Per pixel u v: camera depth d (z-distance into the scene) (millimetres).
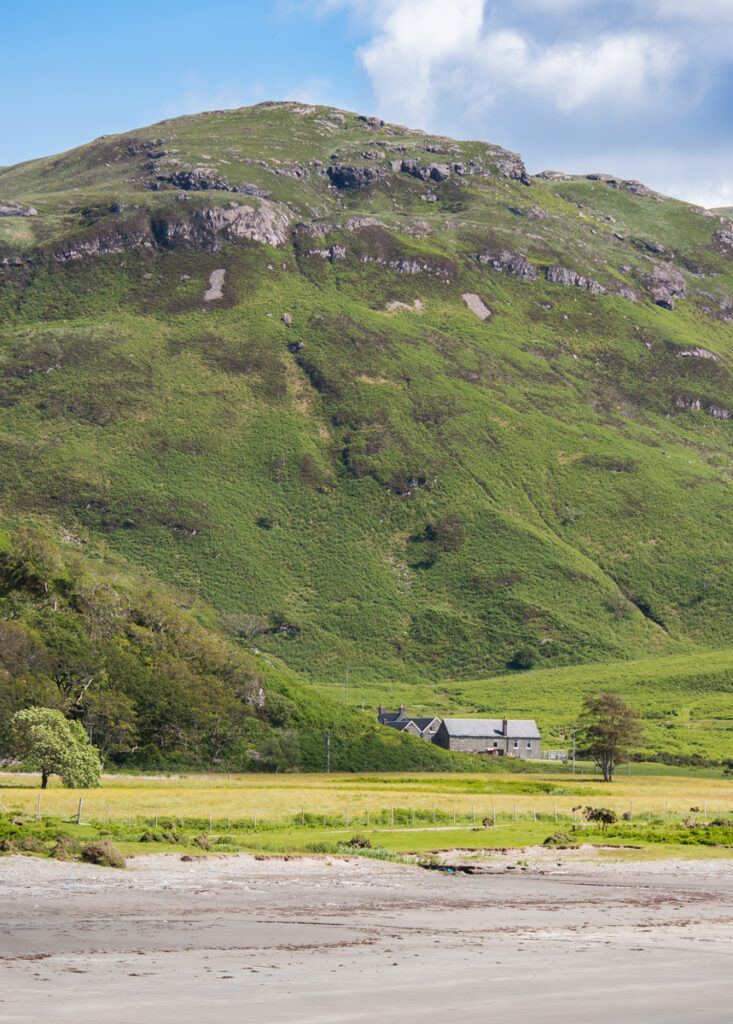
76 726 102750
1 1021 23312
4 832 56594
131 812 78125
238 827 75875
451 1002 25938
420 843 68875
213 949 32656
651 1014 24781
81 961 30312
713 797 113062
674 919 41250
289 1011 24703
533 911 43031
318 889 48219
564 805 98312
